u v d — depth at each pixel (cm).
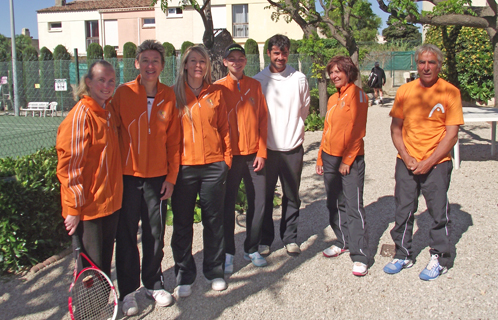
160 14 2892
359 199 397
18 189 418
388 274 395
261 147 400
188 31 2870
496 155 814
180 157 352
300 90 423
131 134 329
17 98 2058
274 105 419
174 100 344
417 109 376
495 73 1080
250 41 1998
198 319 338
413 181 385
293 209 441
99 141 302
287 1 1155
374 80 1739
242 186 598
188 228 368
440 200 373
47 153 562
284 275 403
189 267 370
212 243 376
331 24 1185
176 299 366
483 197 584
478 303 342
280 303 356
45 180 452
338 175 412
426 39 1644
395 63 2289
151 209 340
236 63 385
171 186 345
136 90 330
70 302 297
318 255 443
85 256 307
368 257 399
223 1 2767
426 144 373
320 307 348
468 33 1370
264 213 439
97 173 305
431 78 367
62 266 436
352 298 359
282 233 453
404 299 354
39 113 2155
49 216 453
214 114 356
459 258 417
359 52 1293
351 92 385
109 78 304
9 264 425
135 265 348
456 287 366
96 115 302
